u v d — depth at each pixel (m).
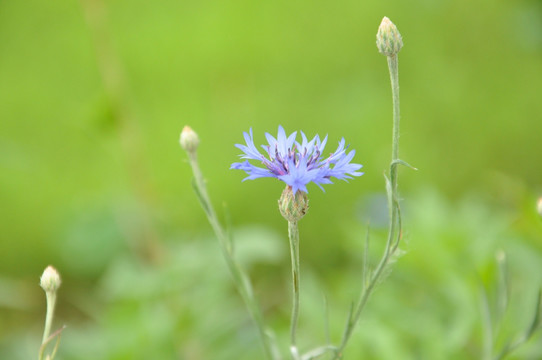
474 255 0.67
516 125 1.31
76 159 1.30
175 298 0.78
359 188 1.19
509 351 0.54
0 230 1.19
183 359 0.78
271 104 1.37
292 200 0.48
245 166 0.46
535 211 0.65
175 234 1.07
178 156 1.27
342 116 1.34
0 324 1.08
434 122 1.32
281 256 1.12
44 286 0.50
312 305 0.69
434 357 0.64
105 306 1.01
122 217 0.91
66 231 0.94
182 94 1.41
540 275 0.65
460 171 1.24
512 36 1.37
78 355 0.77
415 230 0.69
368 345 0.66
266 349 0.53
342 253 1.12
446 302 0.69
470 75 1.41
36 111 1.40
